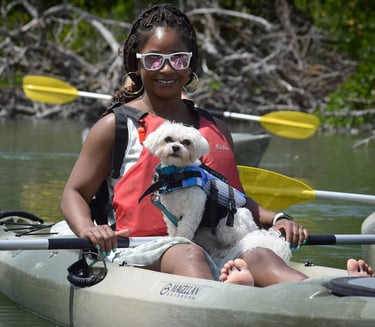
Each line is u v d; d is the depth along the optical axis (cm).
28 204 1353
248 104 3064
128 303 684
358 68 2978
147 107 821
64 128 2766
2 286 876
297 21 3434
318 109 2983
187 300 651
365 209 1405
